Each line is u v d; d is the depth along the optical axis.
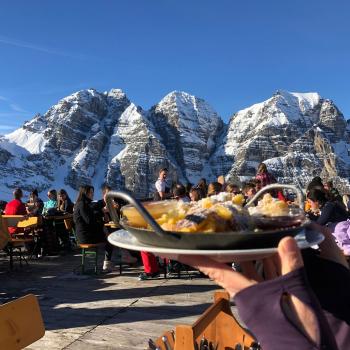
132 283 6.04
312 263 1.08
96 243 6.75
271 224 0.87
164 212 0.90
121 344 3.68
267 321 0.73
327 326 0.74
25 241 7.38
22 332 1.84
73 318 4.41
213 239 0.77
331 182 8.62
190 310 4.65
